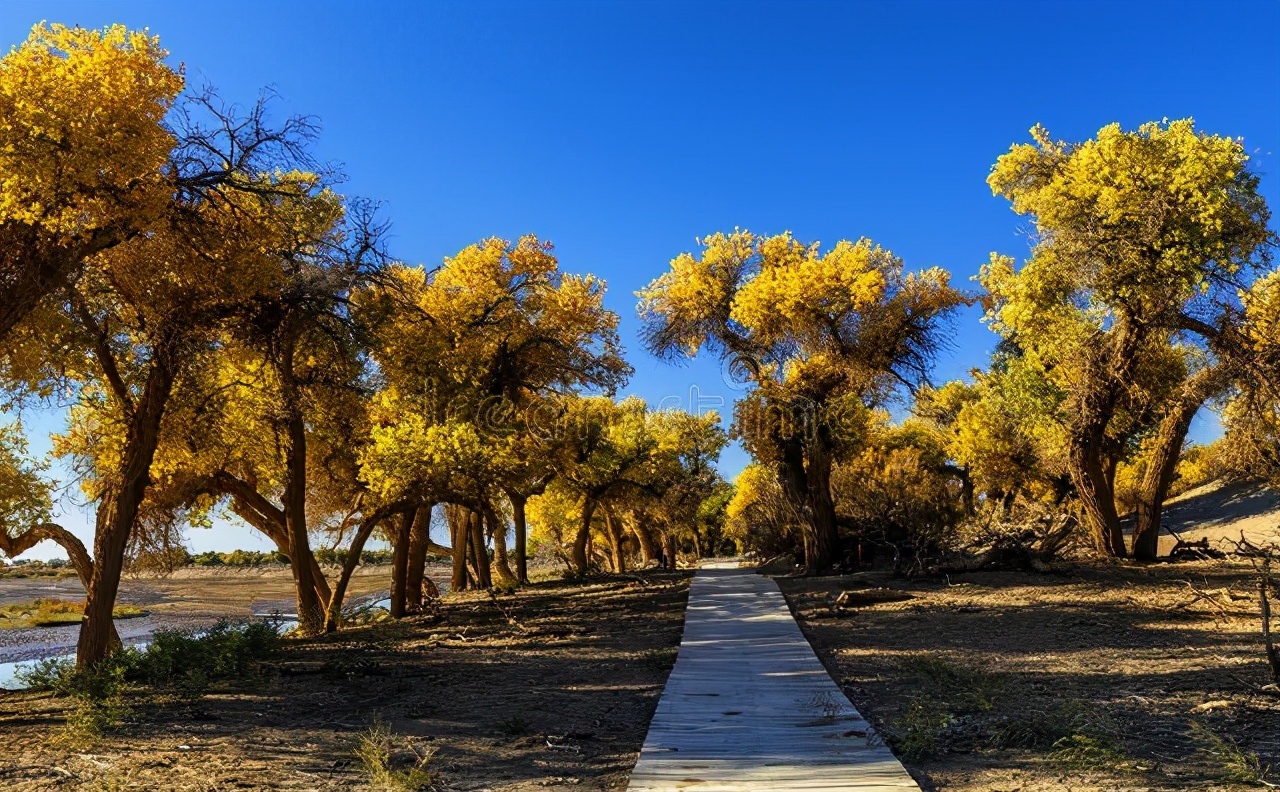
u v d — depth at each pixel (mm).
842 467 30844
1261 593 8367
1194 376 21906
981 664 11023
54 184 9945
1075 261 20062
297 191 14930
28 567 79375
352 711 9484
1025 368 27062
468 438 20344
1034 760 6656
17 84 9773
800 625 16172
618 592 26078
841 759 6926
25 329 12375
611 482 39438
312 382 19688
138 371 16281
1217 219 18109
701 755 7164
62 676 11891
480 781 6609
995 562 21109
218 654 12383
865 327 24375
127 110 10242
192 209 12773
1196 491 42406
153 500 18906
